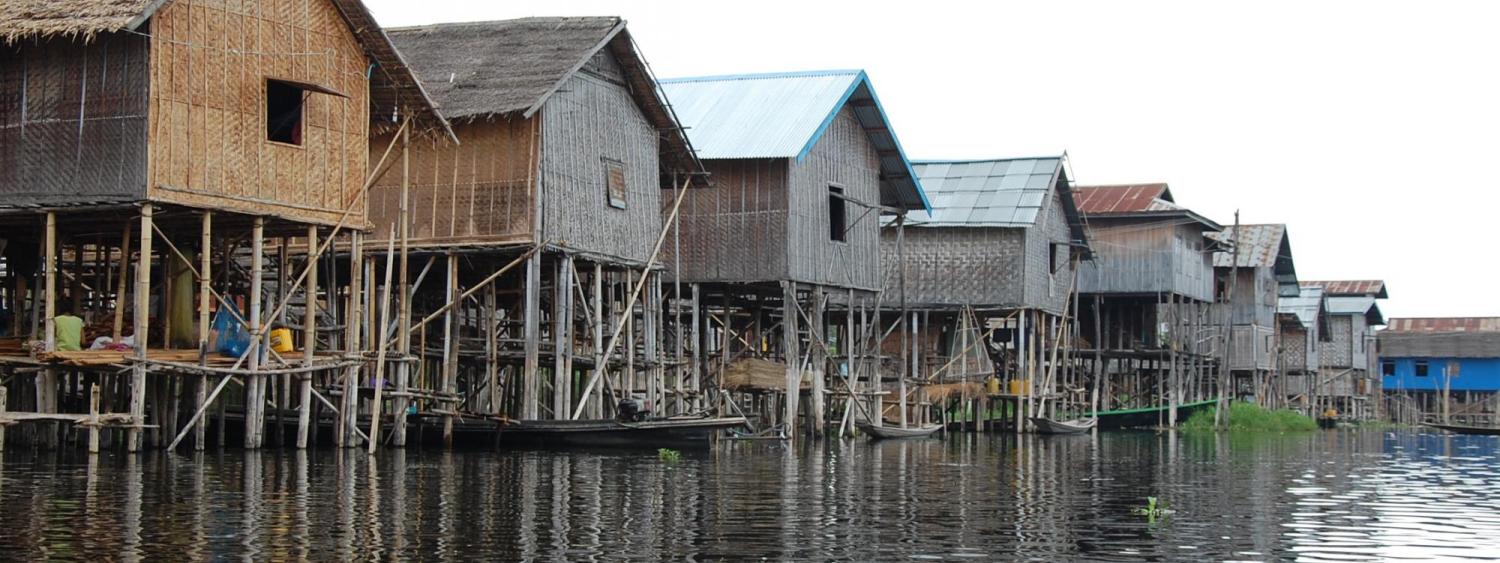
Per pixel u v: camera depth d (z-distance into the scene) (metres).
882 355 48.31
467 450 29.33
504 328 35.47
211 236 28.66
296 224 27.19
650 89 34.38
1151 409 55.19
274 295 30.97
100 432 26.53
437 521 18.47
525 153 31.31
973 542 18.44
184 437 27.06
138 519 17.83
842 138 41.81
